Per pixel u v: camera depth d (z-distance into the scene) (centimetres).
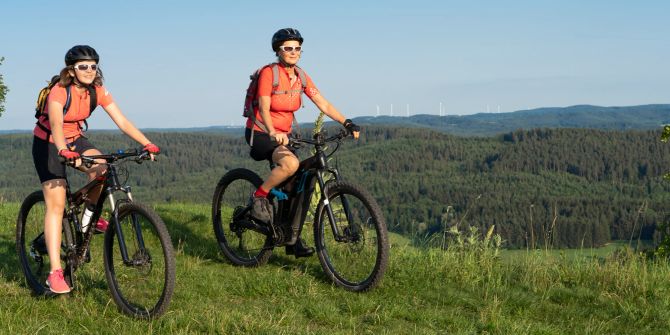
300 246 607
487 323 484
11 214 993
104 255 490
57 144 466
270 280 578
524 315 525
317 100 605
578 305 557
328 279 595
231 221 666
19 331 427
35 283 548
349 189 568
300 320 488
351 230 572
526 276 612
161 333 438
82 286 524
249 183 653
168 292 450
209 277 592
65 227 512
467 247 683
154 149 480
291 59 589
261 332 437
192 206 1184
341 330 461
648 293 571
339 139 590
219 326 445
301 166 596
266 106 582
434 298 554
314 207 784
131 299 484
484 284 595
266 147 601
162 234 454
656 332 496
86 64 477
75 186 522
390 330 469
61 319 466
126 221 483
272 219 607
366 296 546
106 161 482
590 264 636
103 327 447
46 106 491
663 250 1045
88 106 492
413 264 637
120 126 503
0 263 638
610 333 491
